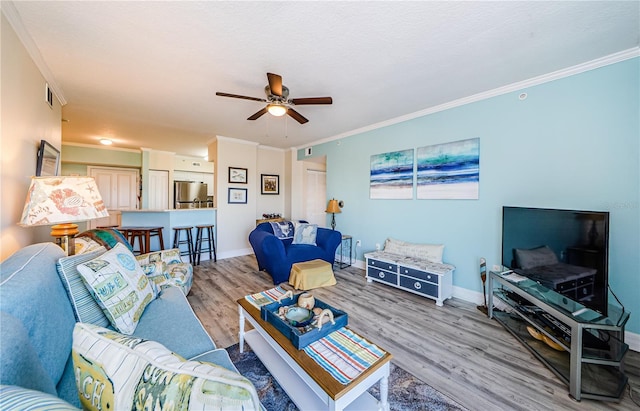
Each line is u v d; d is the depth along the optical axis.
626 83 1.97
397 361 1.82
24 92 1.76
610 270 2.04
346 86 2.58
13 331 0.73
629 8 1.49
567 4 1.47
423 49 1.94
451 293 3.00
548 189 2.36
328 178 4.85
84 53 1.98
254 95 2.79
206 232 4.80
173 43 1.86
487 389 1.55
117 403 0.54
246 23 1.64
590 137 2.14
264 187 5.74
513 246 2.33
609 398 1.44
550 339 1.85
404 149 3.54
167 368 0.55
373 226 4.02
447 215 3.10
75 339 0.68
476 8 1.51
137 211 4.21
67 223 1.69
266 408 1.42
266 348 1.75
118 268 1.46
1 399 0.47
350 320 2.42
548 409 1.41
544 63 2.14
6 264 0.99
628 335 1.96
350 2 1.46
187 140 5.05
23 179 1.76
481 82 2.50
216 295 3.02
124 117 3.55
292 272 3.45
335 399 1.00
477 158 2.82
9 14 1.48
